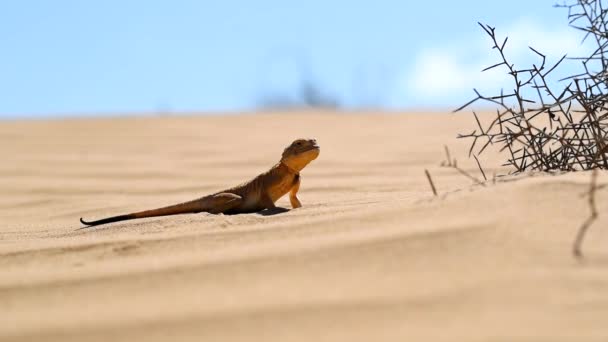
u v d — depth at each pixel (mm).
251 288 8102
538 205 9352
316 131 37281
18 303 8578
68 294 8703
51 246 11547
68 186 24125
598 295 6941
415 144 28734
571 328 6387
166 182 24125
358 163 25375
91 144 34969
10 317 8062
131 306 7973
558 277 7383
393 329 6719
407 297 7348
